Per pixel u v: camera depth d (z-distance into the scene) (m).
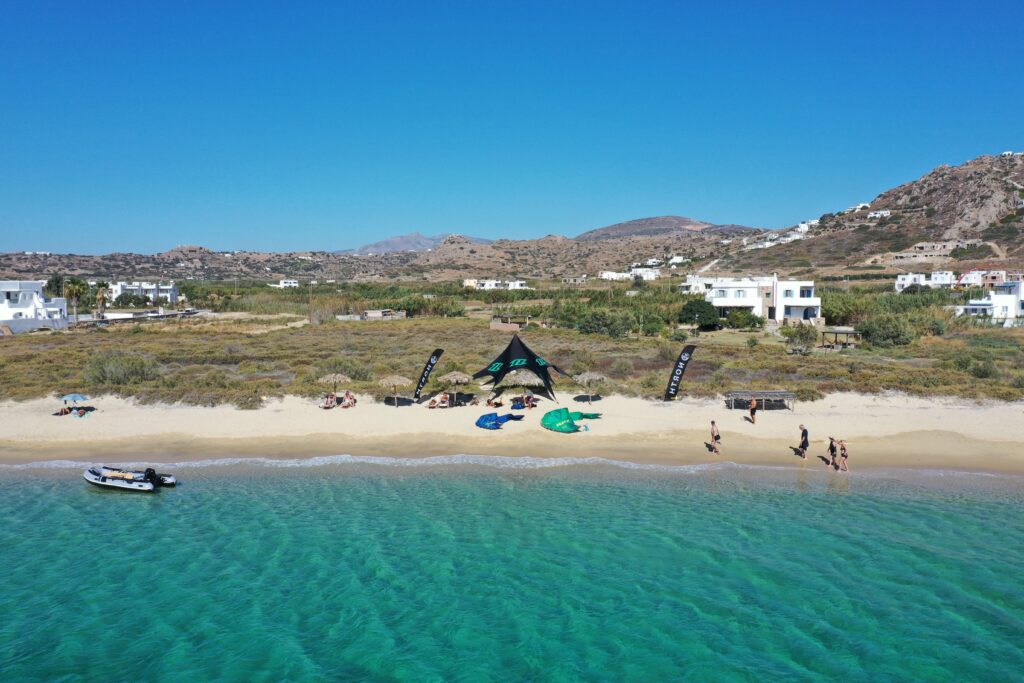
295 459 32.38
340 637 17.94
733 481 29.38
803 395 41.16
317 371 50.25
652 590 20.25
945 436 34.88
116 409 39.75
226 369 55.41
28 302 98.88
